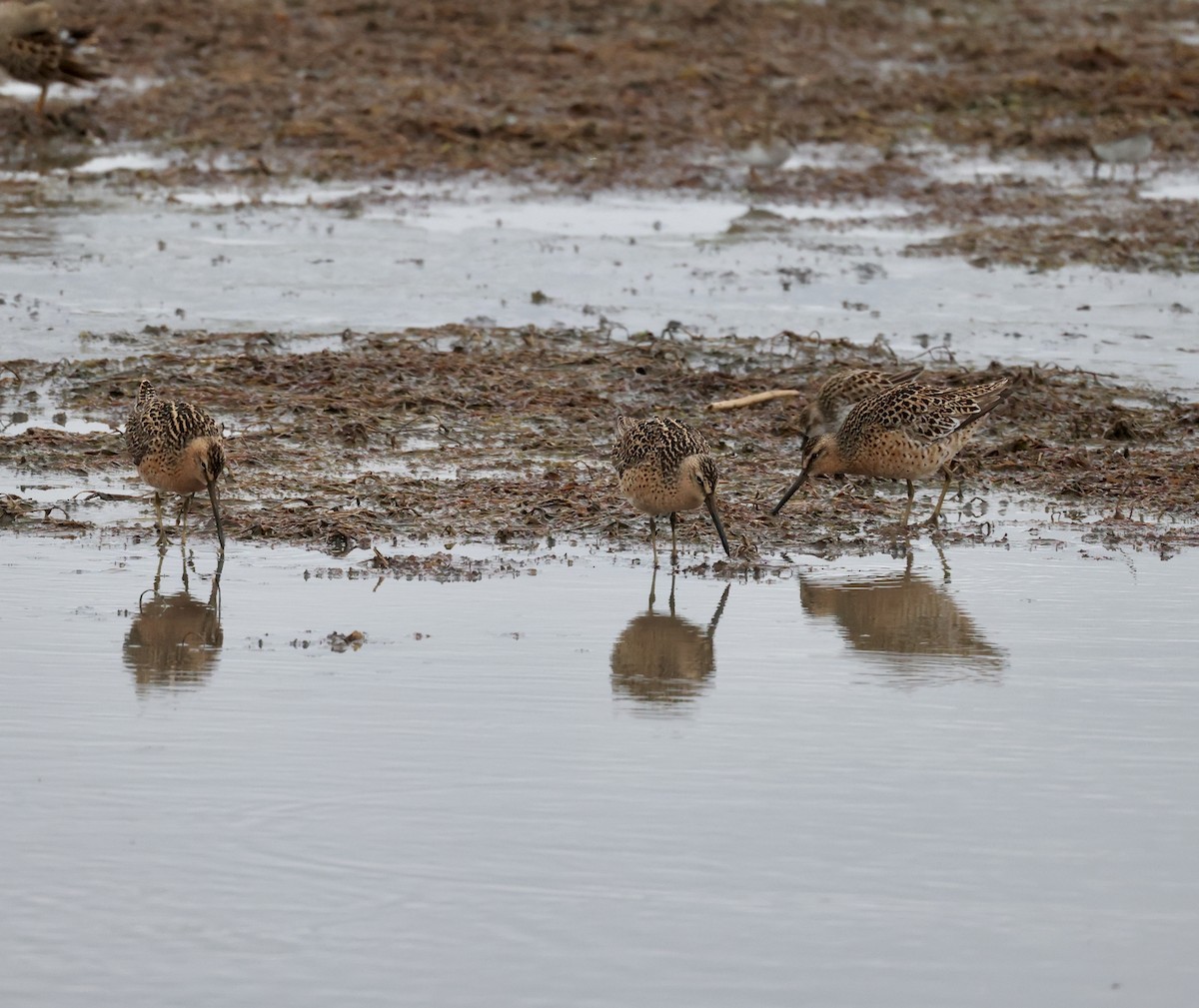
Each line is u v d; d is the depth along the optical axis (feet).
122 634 109.60
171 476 129.08
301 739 91.76
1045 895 75.10
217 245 229.66
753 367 185.47
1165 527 140.77
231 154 285.02
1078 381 180.86
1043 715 96.89
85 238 230.48
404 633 110.93
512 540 134.41
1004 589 123.54
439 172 278.26
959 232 251.60
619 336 196.44
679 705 98.07
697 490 127.34
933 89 348.18
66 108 299.17
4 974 67.97
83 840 79.05
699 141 302.86
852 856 78.48
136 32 370.94
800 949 70.49
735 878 76.33
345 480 147.54
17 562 125.29
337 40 373.81
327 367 177.58
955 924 72.64
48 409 165.58
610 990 67.46
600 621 114.73
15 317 194.59
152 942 70.49
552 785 86.02
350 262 223.92
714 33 402.93
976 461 159.12
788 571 128.47
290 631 111.04
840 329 201.26
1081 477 154.10
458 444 160.15
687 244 239.30
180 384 172.45
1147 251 241.55
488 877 76.13
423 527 135.95
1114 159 289.94
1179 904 74.49
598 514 139.64
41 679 100.63
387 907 73.46
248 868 76.69
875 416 140.87
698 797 84.74
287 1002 66.39
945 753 90.89
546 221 250.37
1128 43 408.67
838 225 254.27
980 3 468.34
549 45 376.07
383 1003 66.44
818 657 107.76
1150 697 100.01
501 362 182.80
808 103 338.54
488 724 94.53
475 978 68.13
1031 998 67.26
